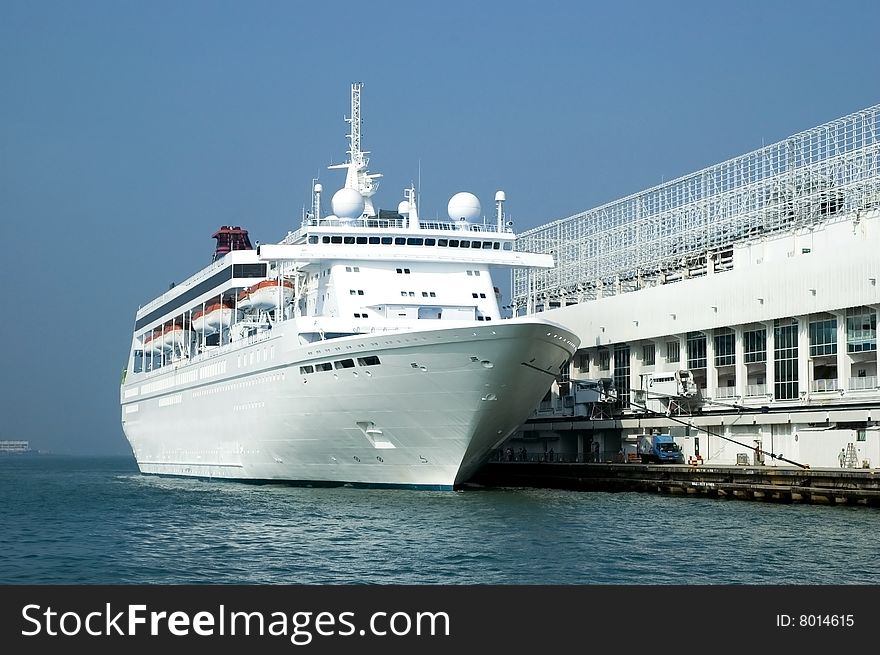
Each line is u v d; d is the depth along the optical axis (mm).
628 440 87250
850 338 68875
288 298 73812
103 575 40969
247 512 59438
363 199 73562
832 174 75875
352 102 79625
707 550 44844
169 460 95812
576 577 39156
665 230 94250
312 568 41594
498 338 57406
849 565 41281
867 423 65625
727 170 87000
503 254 70000
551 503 64438
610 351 92438
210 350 82125
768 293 73500
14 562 44219
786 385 73500
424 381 59656
